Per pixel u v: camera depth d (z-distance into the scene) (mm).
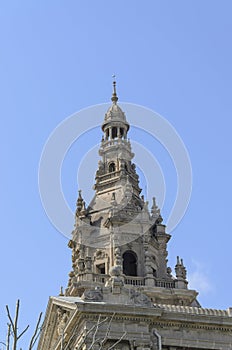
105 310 65250
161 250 102000
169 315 67250
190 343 67062
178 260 98500
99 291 67188
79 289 90125
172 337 66938
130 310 65750
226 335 68500
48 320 76250
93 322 65000
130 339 64688
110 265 96562
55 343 72125
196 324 67875
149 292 92688
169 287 95875
